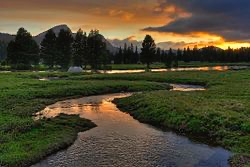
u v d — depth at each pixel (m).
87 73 115.62
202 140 28.62
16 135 28.47
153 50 171.12
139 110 41.91
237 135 27.80
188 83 85.25
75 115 39.78
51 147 25.62
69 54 160.88
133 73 114.44
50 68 157.38
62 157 24.09
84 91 63.09
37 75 100.81
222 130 29.27
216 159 23.44
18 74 101.94
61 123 34.56
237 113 33.44
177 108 37.62
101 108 47.09
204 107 37.12
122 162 22.81
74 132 31.23
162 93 53.16
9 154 23.27
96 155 24.48
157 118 36.81
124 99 52.16
